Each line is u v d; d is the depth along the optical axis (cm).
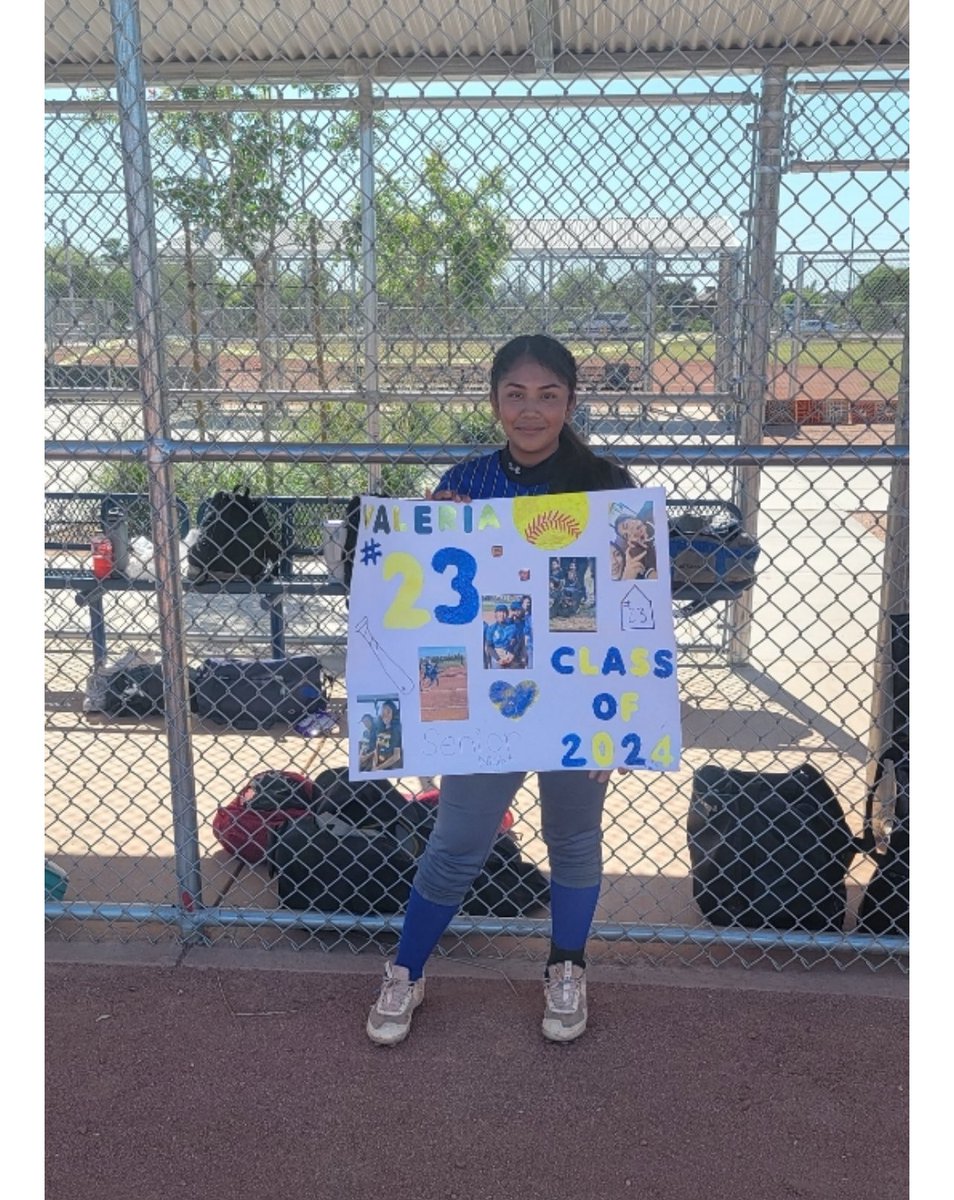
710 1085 263
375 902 331
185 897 324
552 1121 251
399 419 661
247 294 644
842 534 916
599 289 561
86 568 629
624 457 285
